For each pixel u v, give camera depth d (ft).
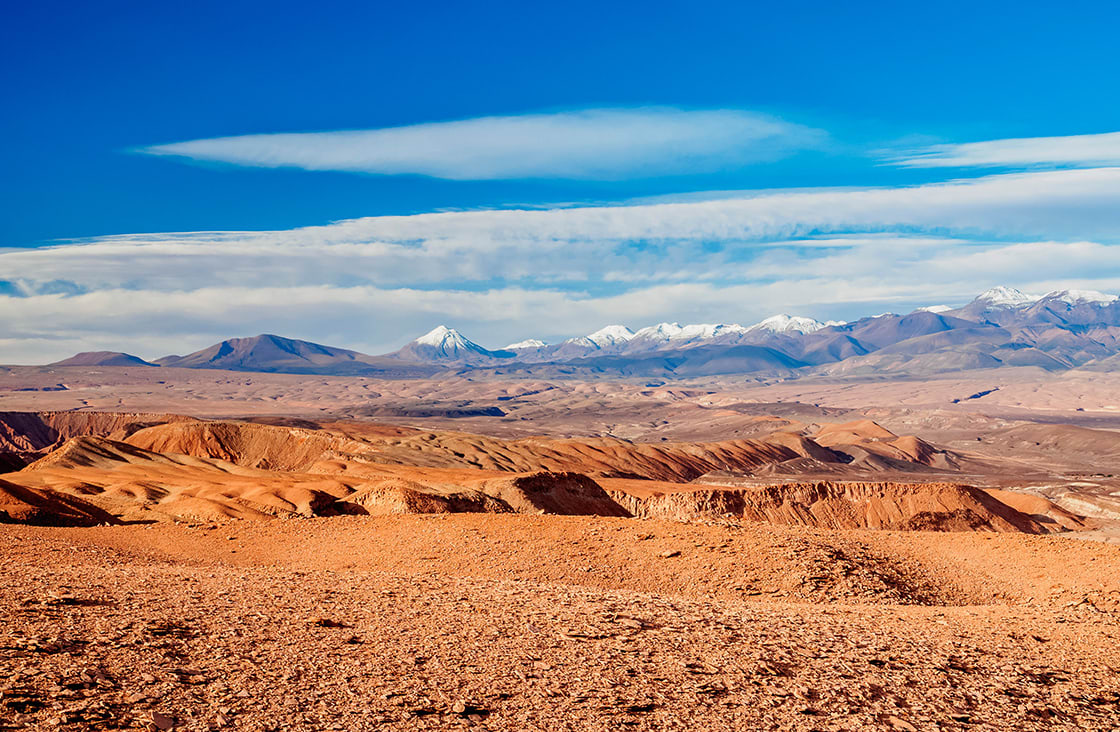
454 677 51.31
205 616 60.70
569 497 247.50
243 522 128.67
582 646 59.21
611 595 79.25
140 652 50.62
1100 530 372.17
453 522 120.67
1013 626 75.92
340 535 117.60
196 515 220.64
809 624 70.85
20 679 44.16
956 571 106.32
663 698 50.90
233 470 490.08
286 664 51.21
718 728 47.57
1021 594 98.22
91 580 73.05
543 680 52.01
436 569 99.14
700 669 56.34
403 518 125.59
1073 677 62.23
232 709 43.78
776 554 104.12
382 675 50.62
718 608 75.87
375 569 100.01
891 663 61.31
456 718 45.42
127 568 85.35
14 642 49.67
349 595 72.49
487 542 109.81
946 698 55.83
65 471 380.17
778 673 56.95
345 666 51.70
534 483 243.40
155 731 40.63
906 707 53.67
